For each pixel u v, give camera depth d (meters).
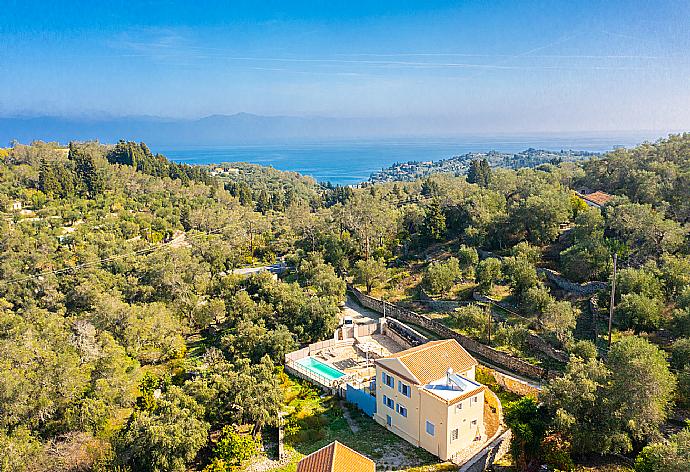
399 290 79.44
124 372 48.56
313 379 53.69
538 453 35.88
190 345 68.44
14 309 76.56
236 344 59.81
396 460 38.59
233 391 43.81
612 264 59.19
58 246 92.44
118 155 176.25
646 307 48.53
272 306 68.62
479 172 155.38
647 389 34.91
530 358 53.38
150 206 132.50
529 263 66.00
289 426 44.25
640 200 76.56
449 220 95.81
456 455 38.34
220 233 115.00
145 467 37.28
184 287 77.62
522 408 37.88
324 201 198.88
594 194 92.69
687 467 27.41
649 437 34.81
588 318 56.50
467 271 73.94
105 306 62.72
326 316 64.50
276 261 109.44
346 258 93.75
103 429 41.94
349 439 42.44
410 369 41.25
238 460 38.72
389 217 103.12
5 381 39.03
